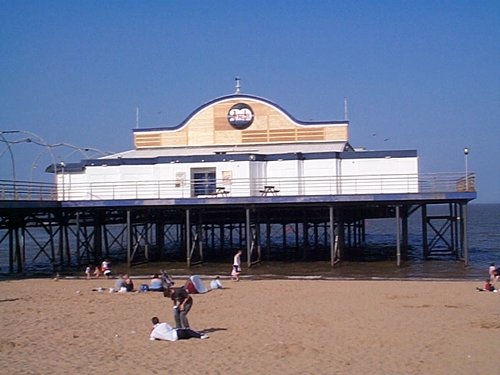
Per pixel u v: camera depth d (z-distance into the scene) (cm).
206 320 1928
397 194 3391
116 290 2655
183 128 4528
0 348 1545
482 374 1283
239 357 1433
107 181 3938
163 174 3866
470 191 3384
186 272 3450
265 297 2434
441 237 3978
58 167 3959
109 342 1609
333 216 3606
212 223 4647
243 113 4447
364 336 1658
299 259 4025
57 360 1416
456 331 1706
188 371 1312
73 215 4081
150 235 5897
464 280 2953
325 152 3775
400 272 3322
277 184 3766
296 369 1325
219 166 3803
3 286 2906
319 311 2083
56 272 3550
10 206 3180
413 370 1316
